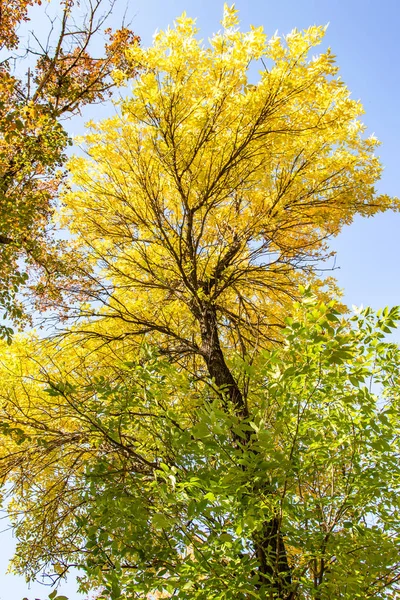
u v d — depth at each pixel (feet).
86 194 17.60
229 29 14.10
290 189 17.07
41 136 17.28
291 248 17.78
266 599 8.83
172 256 16.96
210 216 18.13
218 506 8.73
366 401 8.99
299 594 9.58
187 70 14.47
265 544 10.28
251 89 14.37
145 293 18.62
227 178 16.11
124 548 9.39
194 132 15.19
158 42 14.58
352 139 17.89
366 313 9.85
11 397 14.99
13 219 16.07
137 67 15.40
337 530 9.63
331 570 8.89
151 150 16.08
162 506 9.23
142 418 12.17
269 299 19.56
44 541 13.65
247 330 18.38
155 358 12.00
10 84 18.37
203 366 18.65
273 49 13.94
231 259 17.92
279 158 16.94
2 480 15.12
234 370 12.07
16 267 16.07
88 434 13.16
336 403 10.08
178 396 12.79
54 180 21.36
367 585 8.95
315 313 8.66
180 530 8.96
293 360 8.99
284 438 9.66
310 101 15.24
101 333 17.78
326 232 18.95
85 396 14.47
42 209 19.10
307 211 17.56
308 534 8.96
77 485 13.53
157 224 17.24
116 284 18.49
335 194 17.30
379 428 9.24
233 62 14.03
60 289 17.84
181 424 11.93
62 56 25.99
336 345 8.54
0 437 15.19
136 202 17.53
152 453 11.30
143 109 14.60
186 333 18.37
